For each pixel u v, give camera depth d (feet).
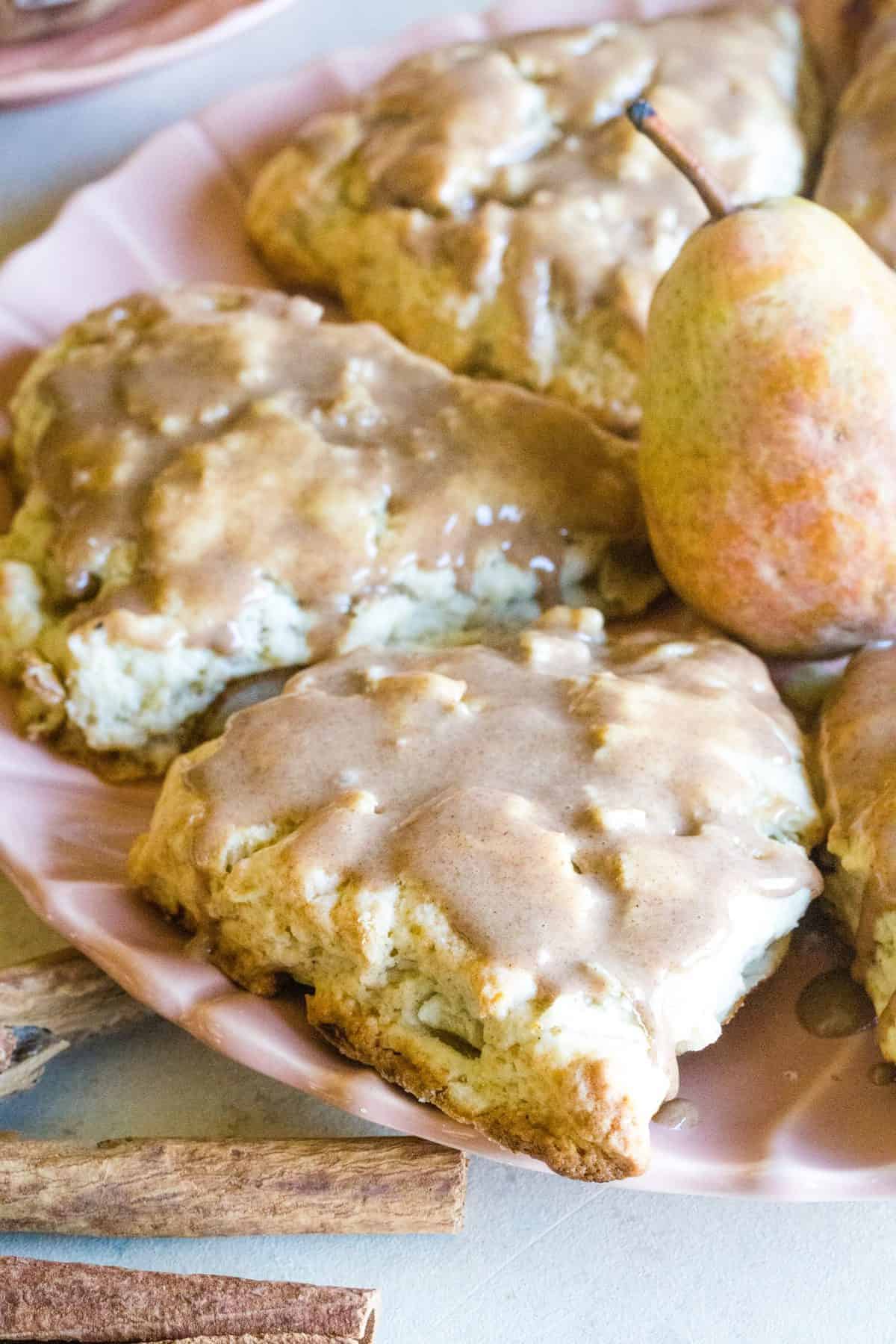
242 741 1.60
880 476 1.60
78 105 2.36
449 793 1.54
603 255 1.92
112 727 1.73
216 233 2.09
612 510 1.79
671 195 1.95
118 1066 1.65
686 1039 1.49
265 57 2.44
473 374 1.95
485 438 1.80
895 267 1.88
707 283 1.61
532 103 2.02
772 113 2.03
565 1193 1.59
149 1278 1.50
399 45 2.18
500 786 1.55
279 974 1.57
